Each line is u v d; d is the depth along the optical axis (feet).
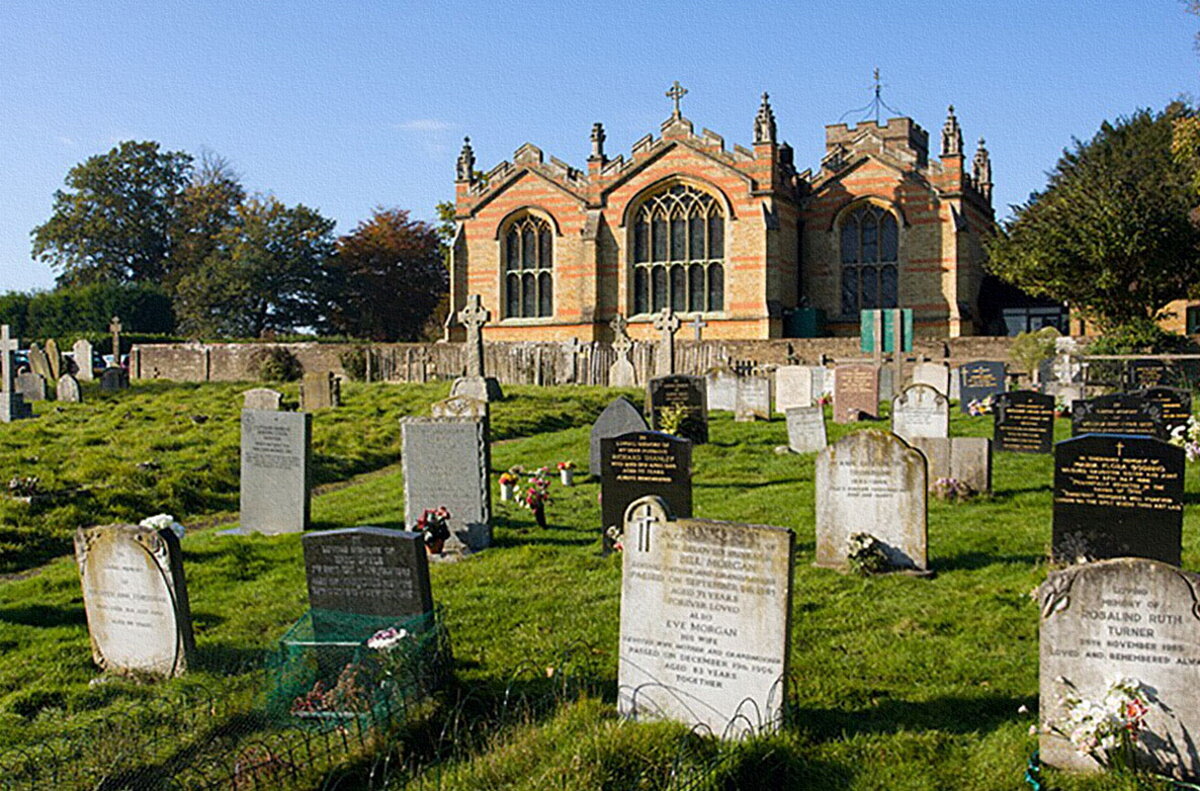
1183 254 110.83
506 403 97.35
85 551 30.60
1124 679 21.35
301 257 255.70
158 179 286.05
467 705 26.68
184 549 44.45
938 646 29.99
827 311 146.00
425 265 271.90
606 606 35.09
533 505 47.78
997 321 154.40
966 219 140.97
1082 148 151.12
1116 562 21.50
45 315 242.17
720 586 24.52
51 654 32.09
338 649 27.81
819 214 146.41
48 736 25.23
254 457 50.03
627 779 21.75
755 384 82.94
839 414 83.61
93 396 112.88
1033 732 22.38
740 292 140.36
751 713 24.21
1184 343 106.63
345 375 139.23
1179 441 56.18
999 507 47.34
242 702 26.81
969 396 87.76
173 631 29.73
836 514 38.42
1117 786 20.86
